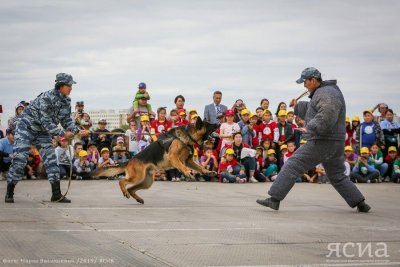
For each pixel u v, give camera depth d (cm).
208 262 473
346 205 943
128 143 1631
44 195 1052
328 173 852
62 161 1579
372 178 1605
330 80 822
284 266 461
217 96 1634
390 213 831
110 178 1588
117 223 691
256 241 573
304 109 893
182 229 648
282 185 832
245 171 1556
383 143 1648
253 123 1625
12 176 907
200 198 1045
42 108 897
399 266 466
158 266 457
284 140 1627
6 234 596
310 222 720
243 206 906
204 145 1599
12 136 1541
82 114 1672
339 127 822
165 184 1441
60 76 905
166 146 952
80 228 647
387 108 1714
